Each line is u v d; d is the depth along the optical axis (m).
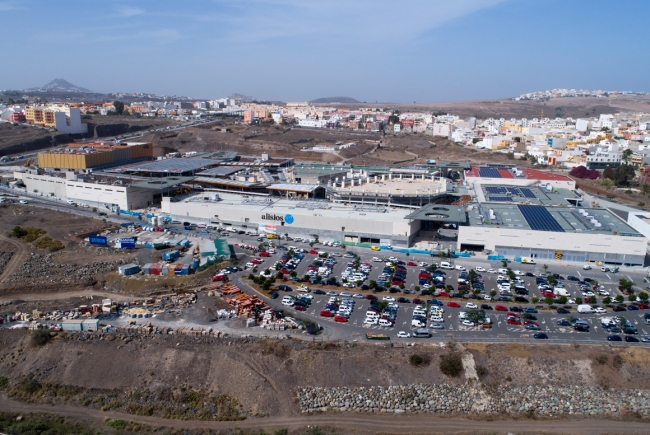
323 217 162.12
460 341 98.31
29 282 130.62
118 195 195.75
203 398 89.38
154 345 99.94
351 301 115.12
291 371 91.56
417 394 87.50
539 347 95.62
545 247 143.88
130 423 84.38
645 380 89.38
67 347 101.12
